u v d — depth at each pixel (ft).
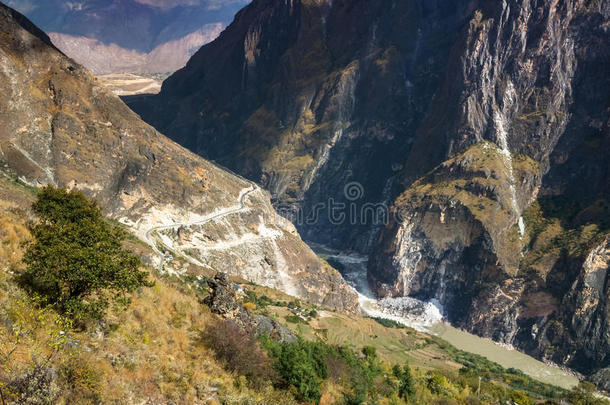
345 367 103.24
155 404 49.93
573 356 453.58
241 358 71.05
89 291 61.57
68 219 91.30
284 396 69.26
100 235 65.36
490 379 294.46
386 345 336.70
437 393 143.95
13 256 66.80
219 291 94.27
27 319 48.52
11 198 179.73
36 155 313.53
